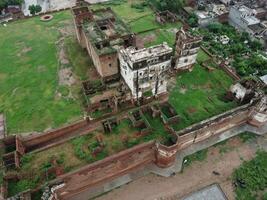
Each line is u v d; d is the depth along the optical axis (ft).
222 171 165.78
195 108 183.11
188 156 171.63
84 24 205.98
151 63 162.81
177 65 201.26
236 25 272.51
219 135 182.80
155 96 186.19
